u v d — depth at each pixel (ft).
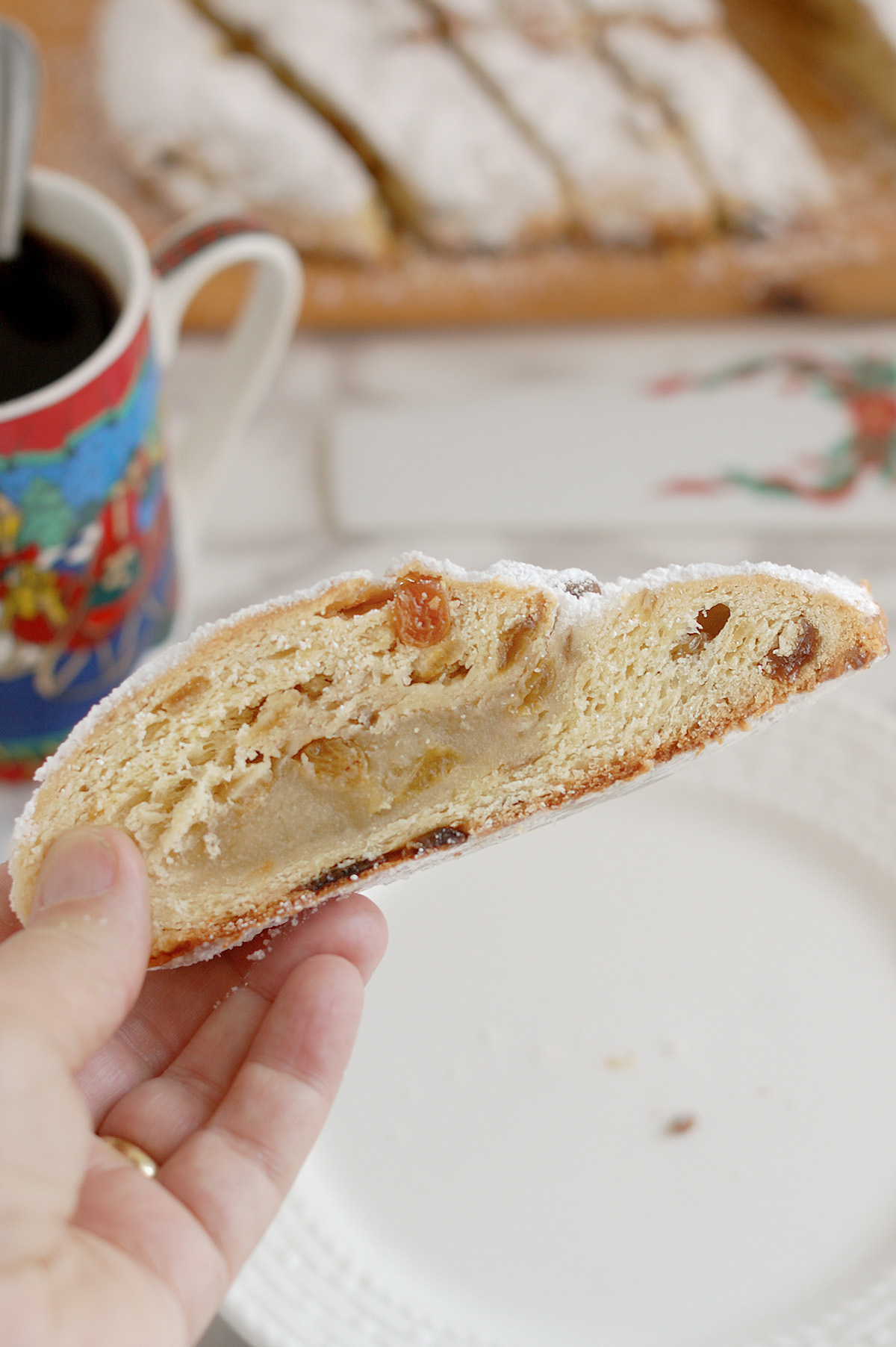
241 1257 0.99
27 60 1.21
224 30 1.68
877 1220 1.10
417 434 1.53
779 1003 1.19
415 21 1.68
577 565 1.46
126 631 1.26
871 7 1.64
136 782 1.00
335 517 1.48
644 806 1.27
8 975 0.91
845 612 1.00
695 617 1.00
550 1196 1.12
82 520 1.17
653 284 1.60
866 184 1.66
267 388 1.58
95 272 1.22
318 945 1.09
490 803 1.03
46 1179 0.89
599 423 1.54
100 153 1.63
